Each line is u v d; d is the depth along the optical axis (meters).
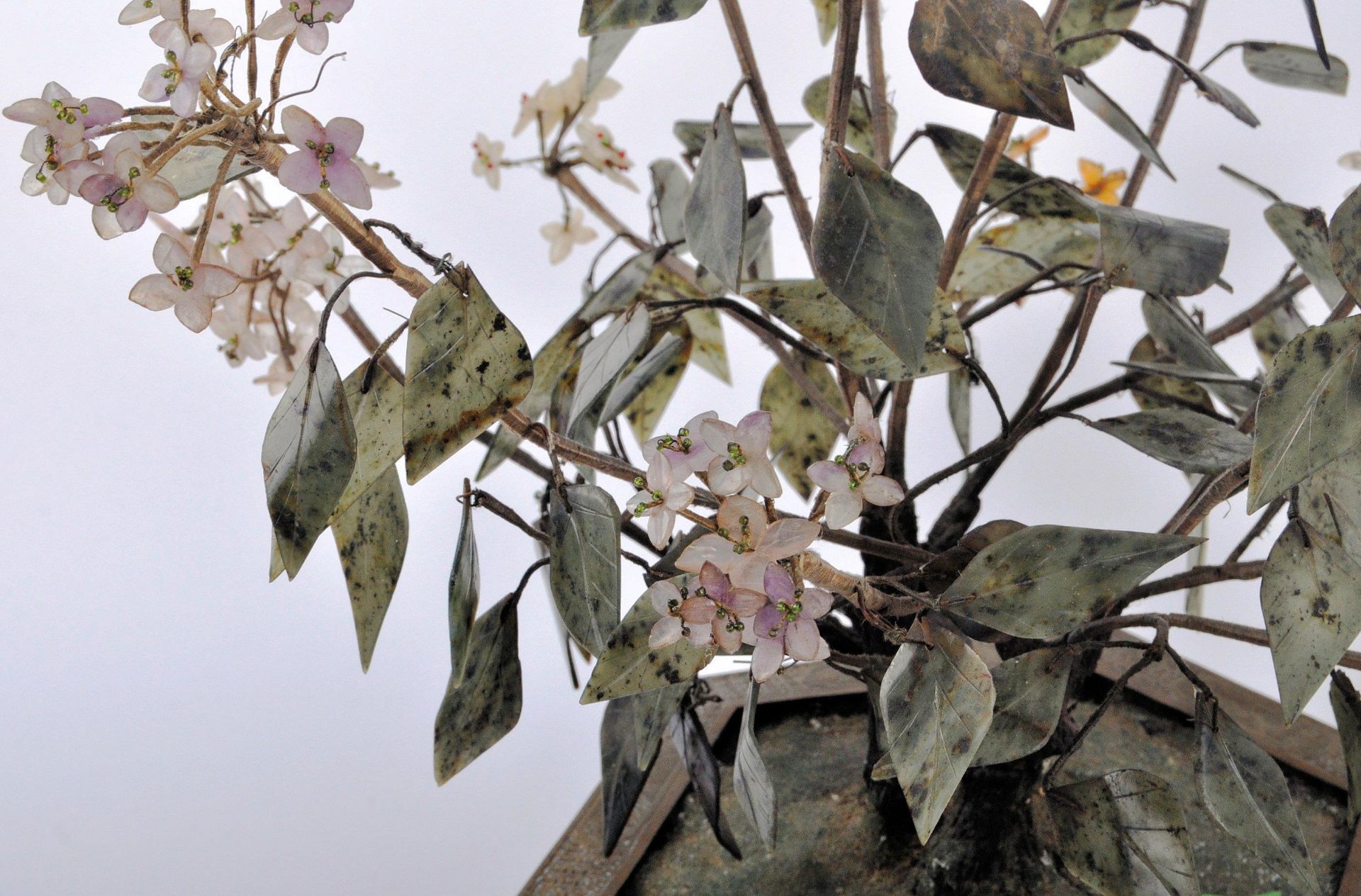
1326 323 0.63
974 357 0.77
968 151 0.75
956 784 0.63
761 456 0.64
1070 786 0.71
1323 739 0.84
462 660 0.68
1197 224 0.71
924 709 0.65
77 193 0.62
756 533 0.64
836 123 0.69
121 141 0.62
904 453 0.77
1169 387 0.79
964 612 0.67
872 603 0.68
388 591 0.67
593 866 0.80
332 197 0.63
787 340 0.75
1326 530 0.65
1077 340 0.74
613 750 0.75
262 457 0.63
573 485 0.66
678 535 0.73
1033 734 0.69
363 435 0.66
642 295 0.84
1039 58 0.64
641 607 0.68
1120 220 0.71
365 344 0.75
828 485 0.64
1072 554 0.66
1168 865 0.69
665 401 0.82
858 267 0.64
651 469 0.64
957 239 0.74
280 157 0.63
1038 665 0.69
